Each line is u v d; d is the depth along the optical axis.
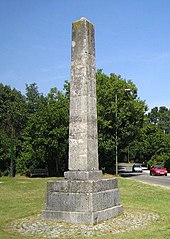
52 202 12.34
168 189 24.78
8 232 10.73
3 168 44.19
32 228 11.19
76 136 12.80
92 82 13.38
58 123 39.34
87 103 12.91
